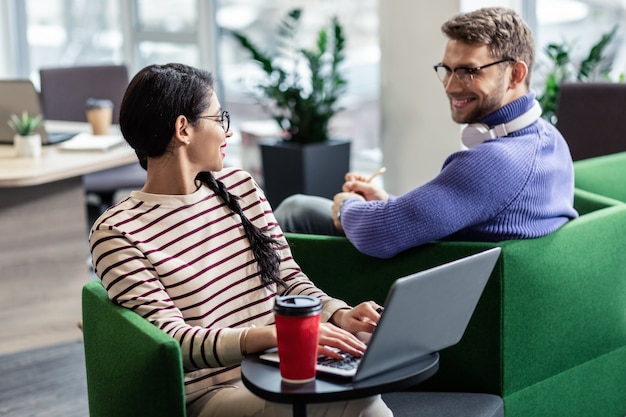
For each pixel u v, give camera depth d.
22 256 4.15
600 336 2.90
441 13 4.87
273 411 2.07
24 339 4.20
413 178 5.27
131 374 2.06
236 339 2.05
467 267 1.96
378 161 6.07
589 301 2.81
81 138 4.59
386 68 5.29
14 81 4.42
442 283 1.90
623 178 3.39
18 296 4.16
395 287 1.78
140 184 5.22
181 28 7.06
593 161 3.39
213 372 2.23
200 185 2.30
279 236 2.44
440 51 4.92
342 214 2.74
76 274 4.30
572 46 4.73
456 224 2.55
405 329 1.89
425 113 5.09
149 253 2.16
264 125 6.25
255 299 2.30
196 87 2.22
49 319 4.25
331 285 2.74
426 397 2.57
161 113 2.18
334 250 2.72
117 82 5.59
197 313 2.19
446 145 5.01
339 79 5.43
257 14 6.66
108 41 7.56
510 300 2.55
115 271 2.14
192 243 2.23
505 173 2.56
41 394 3.66
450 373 2.63
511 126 2.69
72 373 3.88
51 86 5.50
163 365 1.98
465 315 2.08
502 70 2.67
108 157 4.21
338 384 1.87
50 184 4.17
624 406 3.08
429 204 2.54
